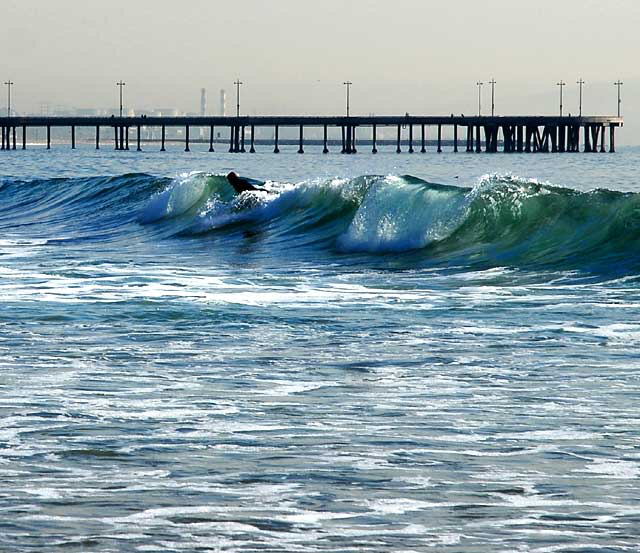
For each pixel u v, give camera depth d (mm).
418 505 26906
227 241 109812
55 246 109438
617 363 44844
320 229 108438
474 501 27188
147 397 38938
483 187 90750
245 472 29578
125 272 79625
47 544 24266
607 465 30109
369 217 96875
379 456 31156
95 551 23891
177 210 133750
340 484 28562
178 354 47625
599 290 67125
